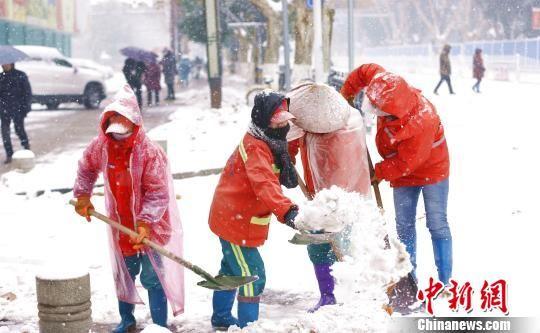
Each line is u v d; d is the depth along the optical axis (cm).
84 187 917
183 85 7662
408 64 9456
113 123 864
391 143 942
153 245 857
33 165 2136
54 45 8806
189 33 6981
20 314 1000
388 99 923
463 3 11369
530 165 1914
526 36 10231
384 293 867
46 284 853
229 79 7938
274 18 4866
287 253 1251
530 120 3066
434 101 4388
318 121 927
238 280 849
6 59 2972
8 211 1659
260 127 857
